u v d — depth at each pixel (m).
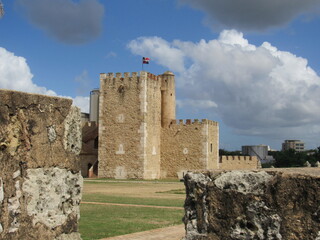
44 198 7.17
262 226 5.01
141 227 15.26
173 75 60.03
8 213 6.54
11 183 6.64
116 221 16.91
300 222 4.75
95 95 76.00
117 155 54.88
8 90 6.70
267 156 136.38
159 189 37.66
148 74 55.22
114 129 55.31
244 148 139.50
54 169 7.44
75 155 7.97
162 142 59.25
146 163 54.19
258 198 5.09
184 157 58.03
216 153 61.06
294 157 102.88
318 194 4.67
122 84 55.22
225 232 5.27
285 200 4.88
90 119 76.06
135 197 29.36
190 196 5.66
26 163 6.91
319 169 5.26
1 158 6.51
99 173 55.62
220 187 5.39
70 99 7.88
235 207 5.24
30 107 7.05
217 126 61.84
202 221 5.48
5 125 6.61
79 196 8.03
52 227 7.26
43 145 7.24
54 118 7.51
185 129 58.31
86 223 16.22
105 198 28.28
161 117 59.50
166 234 13.66
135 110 54.41
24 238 6.75
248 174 5.25
